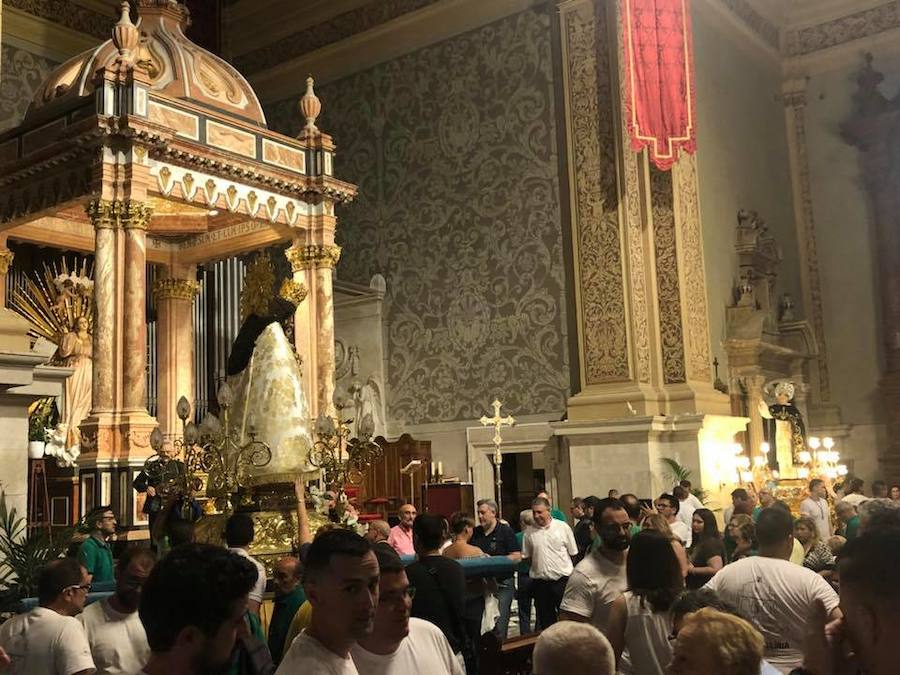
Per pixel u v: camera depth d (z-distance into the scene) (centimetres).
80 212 1488
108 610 429
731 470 1642
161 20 1352
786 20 2211
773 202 2091
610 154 1653
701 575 620
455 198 1845
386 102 1959
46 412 1438
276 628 515
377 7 1986
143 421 1132
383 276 1919
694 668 238
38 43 1842
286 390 820
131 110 1148
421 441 1778
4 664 361
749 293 1847
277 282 1975
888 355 2019
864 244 2098
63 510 1248
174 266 1600
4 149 1270
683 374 1617
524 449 1691
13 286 1659
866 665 168
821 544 690
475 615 662
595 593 477
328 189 1380
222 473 808
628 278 1612
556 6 1736
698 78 1845
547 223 1728
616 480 1556
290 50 2116
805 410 2003
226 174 1263
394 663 312
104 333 1128
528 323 1734
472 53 1850
